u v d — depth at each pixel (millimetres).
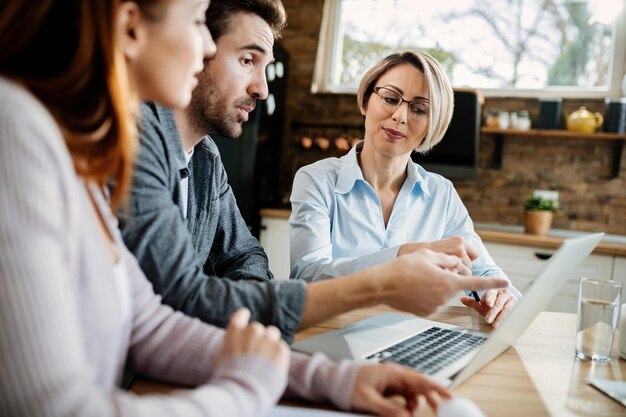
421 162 3322
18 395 438
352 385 703
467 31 3574
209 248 1466
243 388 556
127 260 785
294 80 3873
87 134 574
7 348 436
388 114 1573
